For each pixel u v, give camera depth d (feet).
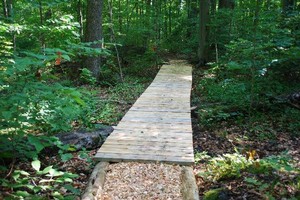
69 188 11.86
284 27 30.40
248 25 37.83
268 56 24.40
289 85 28.94
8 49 27.84
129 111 23.86
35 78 12.03
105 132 19.74
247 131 22.54
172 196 12.11
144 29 49.60
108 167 14.65
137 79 41.47
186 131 19.29
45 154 17.01
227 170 14.15
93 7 37.40
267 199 11.19
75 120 22.17
